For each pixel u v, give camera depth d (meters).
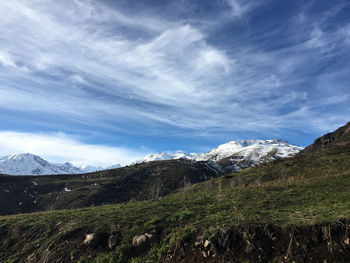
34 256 19.67
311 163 56.25
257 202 22.66
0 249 22.00
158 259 15.84
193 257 14.95
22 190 131.00
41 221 25.61
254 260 13.42
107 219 22.58
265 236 14.44
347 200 19.45
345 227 13.12
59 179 157.88
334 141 130.00
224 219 17.84
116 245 18.22
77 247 19.03
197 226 17.52
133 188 136.88
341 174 34.62
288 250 13.19
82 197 120.31
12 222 26.73
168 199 31.41
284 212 17.75
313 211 16.73
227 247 14.53
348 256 11.91
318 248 12.78
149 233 18.45
